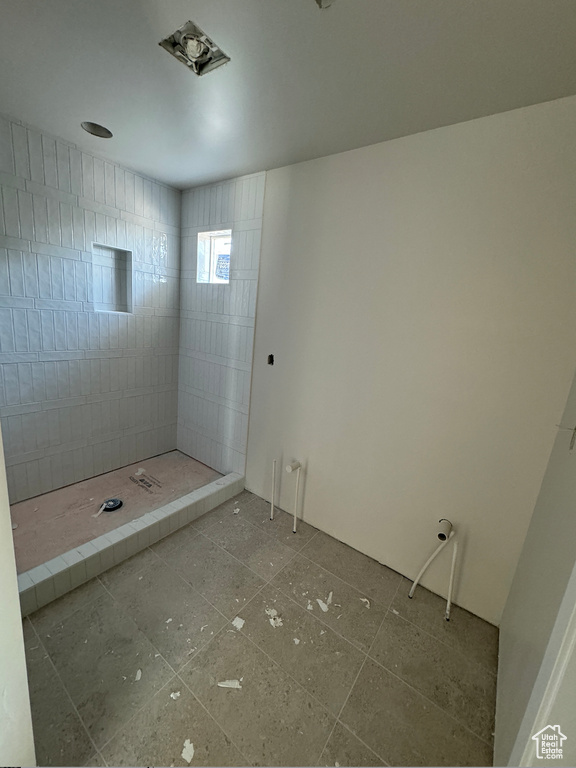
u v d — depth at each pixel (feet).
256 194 6.72
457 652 4.43
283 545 6.22
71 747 3.20
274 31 3.15
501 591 4.75
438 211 4.65
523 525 4.47
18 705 2.62
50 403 6.84
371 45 3.22
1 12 3.12
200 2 2.92
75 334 6.97
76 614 4.56
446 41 3.10
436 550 5.04
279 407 7.06
